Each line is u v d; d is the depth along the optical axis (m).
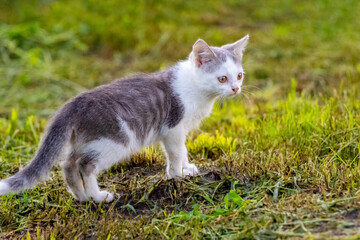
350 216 4.86
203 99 6.45
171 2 16.30
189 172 6.35
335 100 8.58
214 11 16.28
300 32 14.44
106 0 15.64
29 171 5.36
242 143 7.29
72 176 5.70
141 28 14.01
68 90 11.30
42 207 5.83
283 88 10.85
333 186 5.55
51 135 5.46
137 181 6.25
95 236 5.18
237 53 6.77
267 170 6.04
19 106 10.46
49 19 14.17
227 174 6.13
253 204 5.33
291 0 17.75
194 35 13.80
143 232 5.09
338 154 6.42
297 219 4.89
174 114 6.23
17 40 13.02
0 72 11.87
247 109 9.44
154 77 6.39
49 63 12.36
